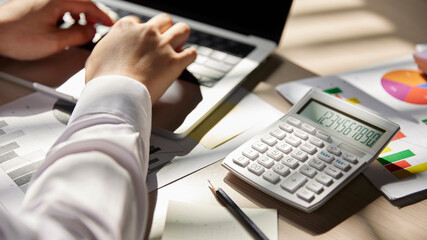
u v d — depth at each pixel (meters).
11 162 0.45
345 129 0.47
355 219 0.40
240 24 0.67
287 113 0.51
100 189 0.31
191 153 0.48
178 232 0.38
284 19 0.64
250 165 0.44
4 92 0.56
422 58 0.62
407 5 0.87
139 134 0.40
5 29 0.58
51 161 0.35
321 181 0.42
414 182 0.44
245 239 0.38
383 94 0.59
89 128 0.38
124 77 0.45
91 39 0.65
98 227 0.28
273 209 0.41
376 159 0.48
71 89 0.54
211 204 0.41
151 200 0.41
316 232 0.39
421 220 0.41
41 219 0.27
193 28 0.69
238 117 0.54
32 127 0.50
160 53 0.52
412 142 0.50
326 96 0.51
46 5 0.60
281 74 0.64
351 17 0.82
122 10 0.73
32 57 0.60
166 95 0.55
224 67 0.61
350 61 0.68
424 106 0.57
